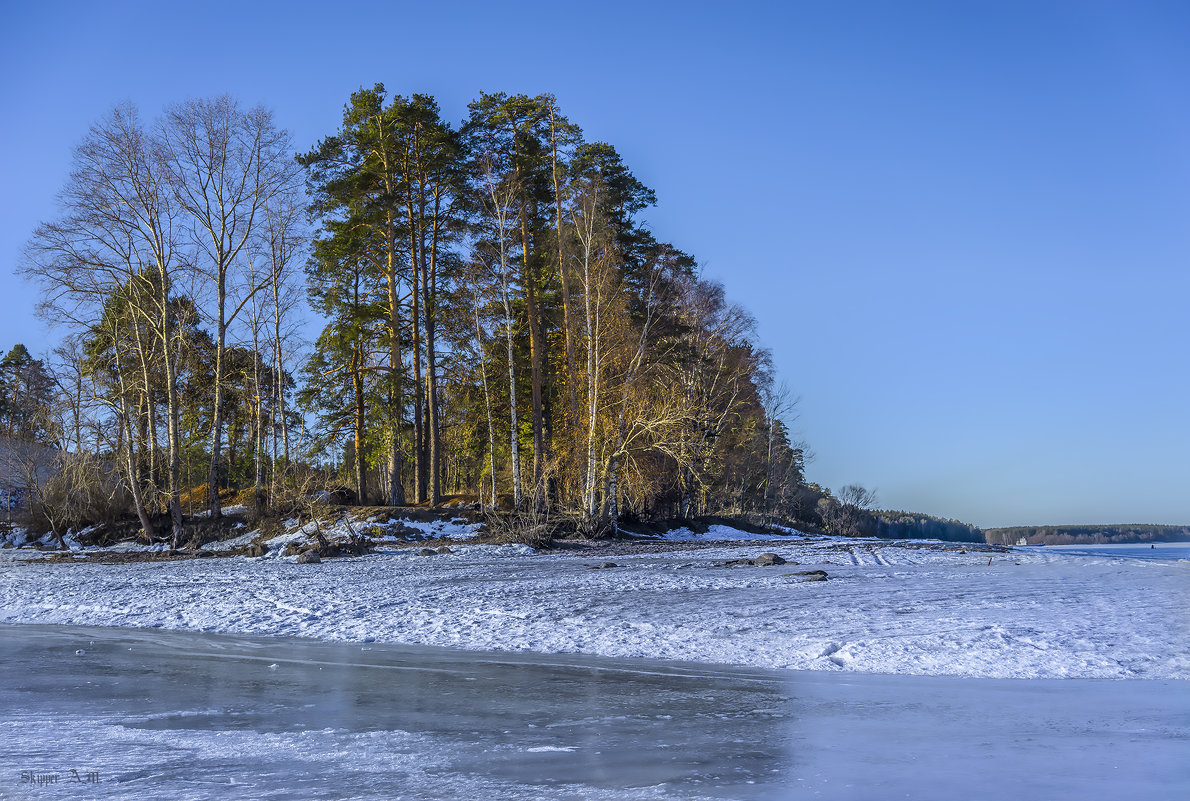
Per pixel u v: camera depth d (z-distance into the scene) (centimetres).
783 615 1458
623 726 752
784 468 7125
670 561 2866
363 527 3706
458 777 588
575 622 1449
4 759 637
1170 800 524
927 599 1658
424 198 4375
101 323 3997
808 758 634
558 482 4159
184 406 4934
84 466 4219
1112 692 882
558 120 4078
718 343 4866
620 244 4350
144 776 589
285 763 627
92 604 1869
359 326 4347
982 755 639
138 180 3850
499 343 4428
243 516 4266
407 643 1331
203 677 1029
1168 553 4288
